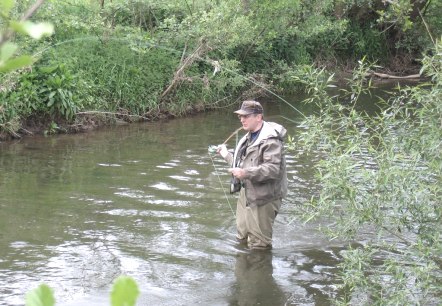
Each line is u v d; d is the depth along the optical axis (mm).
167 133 12922
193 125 13930
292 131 13273
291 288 5766
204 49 15047
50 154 10781
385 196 4762
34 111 12477
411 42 24250
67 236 6891
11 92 12008
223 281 5891
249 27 15828
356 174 4898
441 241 4754
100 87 13812
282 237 7047
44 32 884
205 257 6453
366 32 23781
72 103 12742
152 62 15023
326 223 7422
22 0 7254
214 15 14477
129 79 14352
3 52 878
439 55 4938
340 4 22250
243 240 6926
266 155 6465
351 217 4859
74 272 5953
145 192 8602
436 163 4684
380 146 5250
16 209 7750
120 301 803
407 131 5129
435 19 23344
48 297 826
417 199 4742
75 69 13633
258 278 5984
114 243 6734
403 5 6801
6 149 11086
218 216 7707
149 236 6973
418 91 5035
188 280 5887
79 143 11734
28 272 5910
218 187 8938
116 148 11367
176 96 15172
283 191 6738
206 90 15656
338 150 5129
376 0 20984
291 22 18578
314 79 5383
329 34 22172
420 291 5125
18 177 9234
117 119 13922
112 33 14945
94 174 9492
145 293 5562
